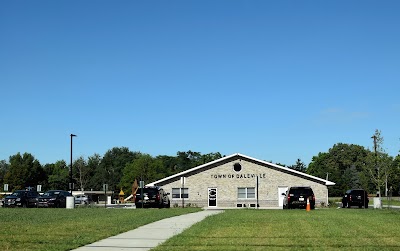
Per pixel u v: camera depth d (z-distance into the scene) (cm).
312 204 3484
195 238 1430
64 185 11025
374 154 5609
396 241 1354
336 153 12475
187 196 5009
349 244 1292
